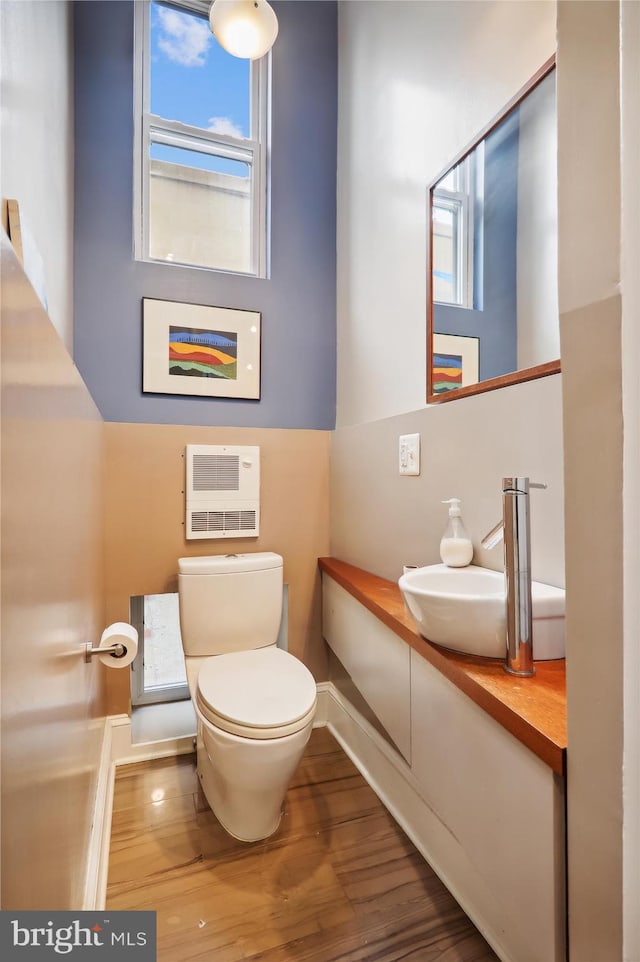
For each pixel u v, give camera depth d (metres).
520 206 1.17
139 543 1.92
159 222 2.26
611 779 0.56
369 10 2.04
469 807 0.95
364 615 1.59
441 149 1.51
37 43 1.26
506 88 1.22
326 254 2.42
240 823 1.39
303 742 1.33
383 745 1.61
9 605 0.50
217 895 1.22
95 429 1.49
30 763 0.58
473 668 0.94
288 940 1.10
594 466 0.58
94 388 2.02
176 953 1.07
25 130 1.12
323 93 2.44
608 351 0.55
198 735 1.67
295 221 2.37
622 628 0.54
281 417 2.32
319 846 1.38
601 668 0.57
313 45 2.43
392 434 1.72
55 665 0.75
